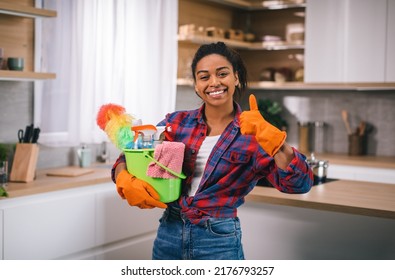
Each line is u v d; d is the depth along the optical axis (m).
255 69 5.33
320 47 4.59
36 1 3.48
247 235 2.95
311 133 5.02
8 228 2.76
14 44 3.41
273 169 1.58
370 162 4.17
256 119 1.50
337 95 4.92
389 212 2.26
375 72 4.34
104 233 3.30
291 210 2.80
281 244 2.84
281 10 5.12
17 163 3.12
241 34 4.90
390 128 4.64
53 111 3.62
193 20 4.70
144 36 4.00
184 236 1.67
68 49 3.63
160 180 1.63
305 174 1.51
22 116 3.50
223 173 1.64
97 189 3.30
